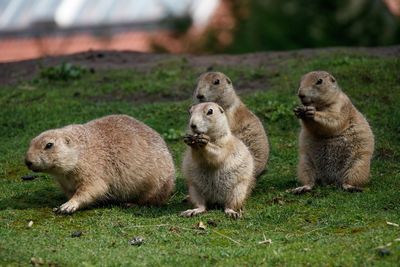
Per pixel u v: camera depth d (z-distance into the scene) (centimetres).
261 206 1247
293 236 1092
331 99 1346
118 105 1827
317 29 3136
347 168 1347
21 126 1739
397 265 943
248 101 1792
